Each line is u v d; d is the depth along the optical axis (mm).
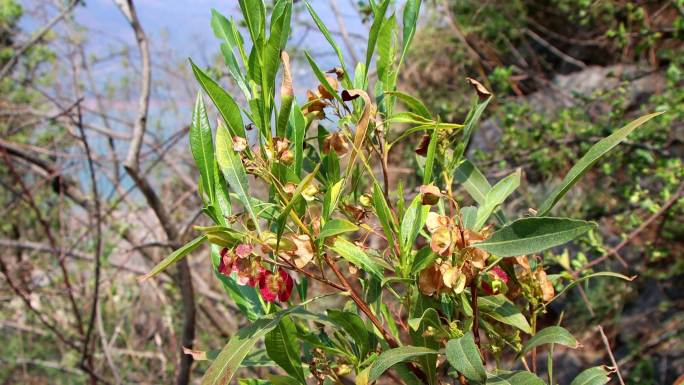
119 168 5469
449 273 1111
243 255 1074
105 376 5531
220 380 1020
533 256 1373
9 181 5816
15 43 6609
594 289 5598
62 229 4887
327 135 1325
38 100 6484
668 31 4777
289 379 1226
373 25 1234
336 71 1272
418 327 1152
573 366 5555
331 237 1168
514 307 1231
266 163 1154
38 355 6125
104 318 5820
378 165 4426
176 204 5211
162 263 1008
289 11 1153
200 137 1124
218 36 1286
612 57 7273
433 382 1189
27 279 5836
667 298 5473
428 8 7531
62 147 6020
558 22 7738
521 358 1264
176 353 5211
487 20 7395
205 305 5289
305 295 1443
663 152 4273
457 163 1320
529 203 5418
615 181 4672
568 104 6762
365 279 1349
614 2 5164
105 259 4895
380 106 1326
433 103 7426
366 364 1211
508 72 5629
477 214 1293
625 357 5340
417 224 1181
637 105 5730
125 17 3654
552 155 4953
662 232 4867
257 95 1214
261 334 1067
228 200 1153
